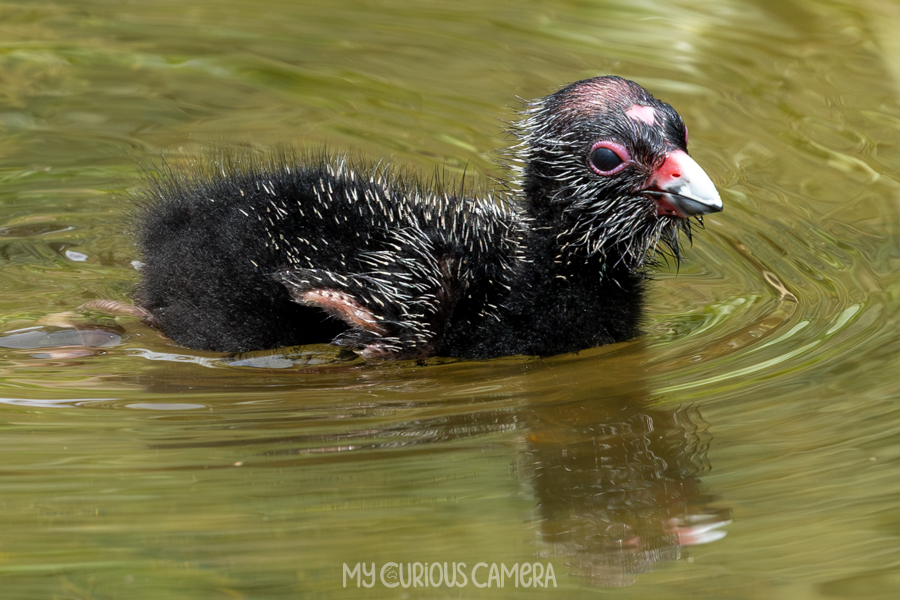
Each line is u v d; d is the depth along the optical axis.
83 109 17.70
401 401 10.96
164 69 19.02
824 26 20.05
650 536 8.64
